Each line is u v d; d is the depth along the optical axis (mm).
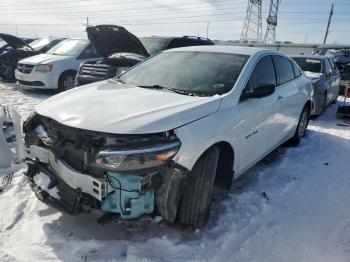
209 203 2877
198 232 2891
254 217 3201
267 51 4211
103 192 2426
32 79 9312
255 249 2754
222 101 3027
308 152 5211
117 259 2531
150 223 2936
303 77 5418
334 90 9250
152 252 2623
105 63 7375
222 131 2850
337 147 5590
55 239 2715
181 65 3771
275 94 4039
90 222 2947
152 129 2422
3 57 11305
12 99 8484
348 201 3666
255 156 3736
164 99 2941
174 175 2479
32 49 11820
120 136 2389
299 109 5062
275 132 4191
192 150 2549
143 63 4195
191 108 2738
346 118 7793
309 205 3520
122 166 2350
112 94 3100
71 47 10227
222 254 2662
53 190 2725
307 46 29250
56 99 3090
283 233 2994
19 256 2512
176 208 2578
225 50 3965
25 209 3119
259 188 3828
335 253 2771
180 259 2570
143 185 2461
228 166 3203
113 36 6895
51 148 2674
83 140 2457
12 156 2969
